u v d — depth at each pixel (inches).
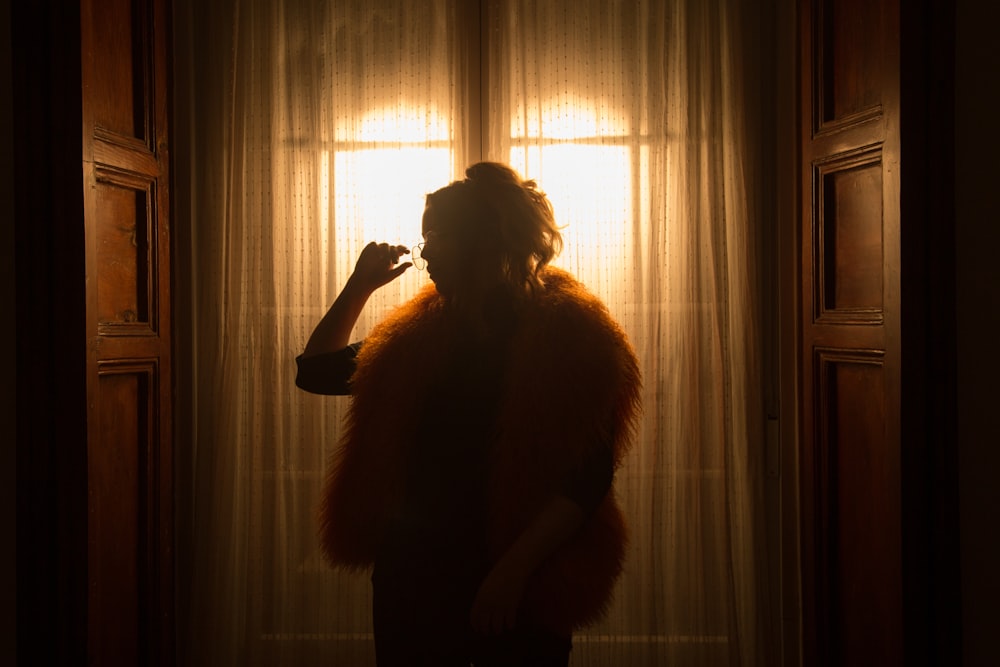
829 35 75.0
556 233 57.7
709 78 86.3
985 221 62.8
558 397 51.9
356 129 88.0
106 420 69.1
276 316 87.7
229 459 87.0
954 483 62.3
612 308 86.5
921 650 62.4
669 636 86.1
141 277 75.5
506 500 51.3
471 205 55.9
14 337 64.5
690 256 85.8
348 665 87.0
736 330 86.9
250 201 88.3
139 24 75.3
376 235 87.7
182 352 88.4
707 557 85.1
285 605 87.5
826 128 74.5
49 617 63.9
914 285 62.2
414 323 57.8
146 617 75.4
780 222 87.3
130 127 73.9
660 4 87.1
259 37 88.3
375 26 88.3
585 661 86.2
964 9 62.8
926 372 62.2
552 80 87.1
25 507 63.8
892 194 63.0
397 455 54.8
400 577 53.5
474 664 53.4
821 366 76.6
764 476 87.7
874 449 67.8
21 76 63.5
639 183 86.4
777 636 87.8
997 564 62.9
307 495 87.6
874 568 67.7
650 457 85.7
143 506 75.3
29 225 63.6
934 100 62.1
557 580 51.3
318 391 62.4
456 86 87.9
